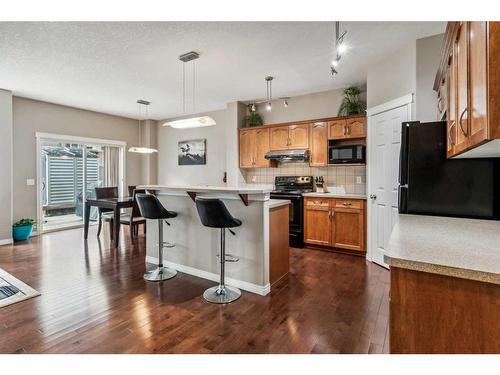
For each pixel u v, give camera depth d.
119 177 6.67
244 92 4.80
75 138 5.74
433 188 2.12
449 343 0.99
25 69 3.66
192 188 2.98
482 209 1.98
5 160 4.50
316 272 3.33
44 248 4.29
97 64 3.51
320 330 2.08
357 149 4.12
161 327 2.12
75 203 5.99
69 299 2.57
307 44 3.03
